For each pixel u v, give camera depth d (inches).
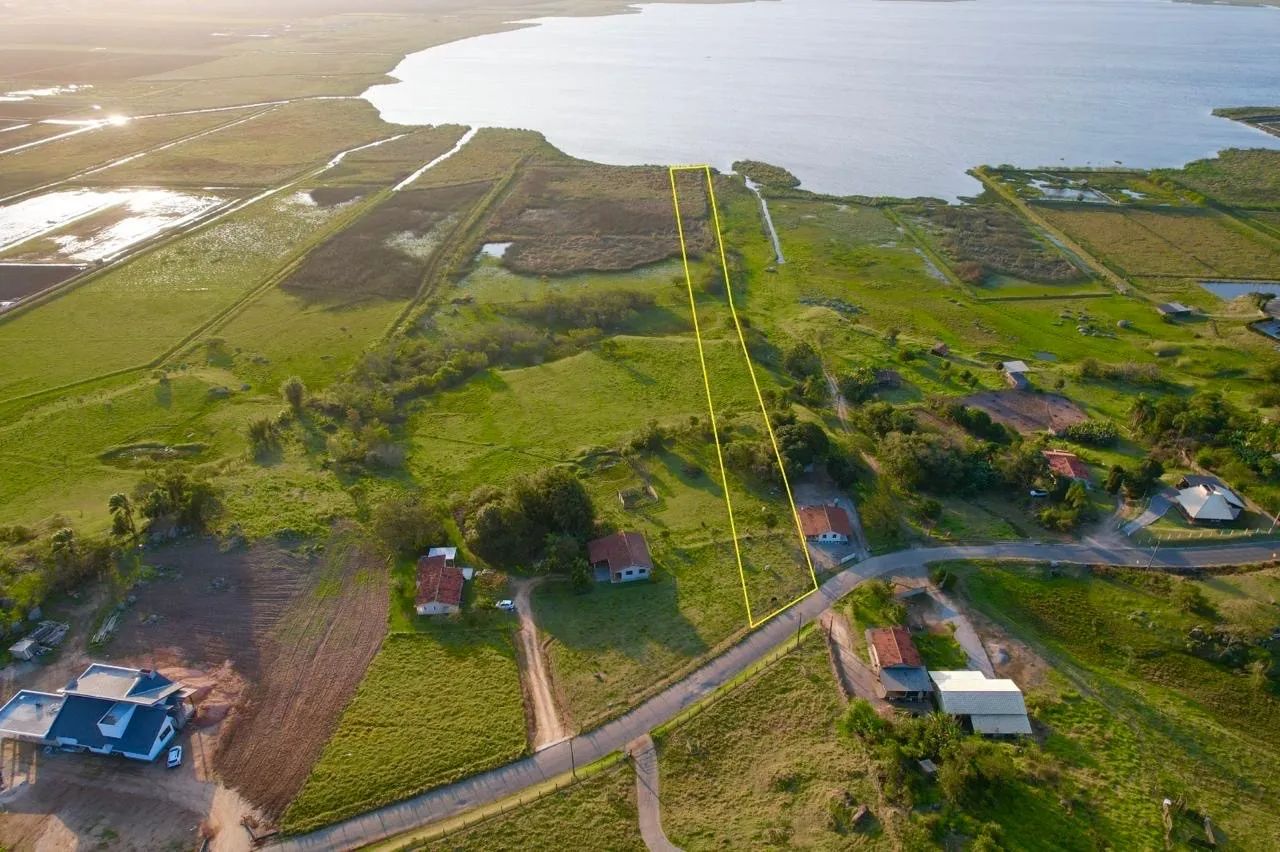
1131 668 3031.5
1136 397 4776.1
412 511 3496.6
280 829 2354.8
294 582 3277.6
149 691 2642.7
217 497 3668.8
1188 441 4202.8
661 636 3080.7
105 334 5374.0
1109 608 3275.1
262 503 3700.8
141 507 3469.5
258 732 2640.3
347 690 2810.0
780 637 3080.7
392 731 2662.4
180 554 3363.7
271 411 4579.2
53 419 4409.5
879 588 3223.4
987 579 3390.7
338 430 4384.8
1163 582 3363.7
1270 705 2891.2
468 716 2721.5
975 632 3129.9
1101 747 2672.2
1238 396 4778.5
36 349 5152.6
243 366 5054.1
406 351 5167.3
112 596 3147.1
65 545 3176.7
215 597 3174.2
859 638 3073.3
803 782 2481.5
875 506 3735.2
